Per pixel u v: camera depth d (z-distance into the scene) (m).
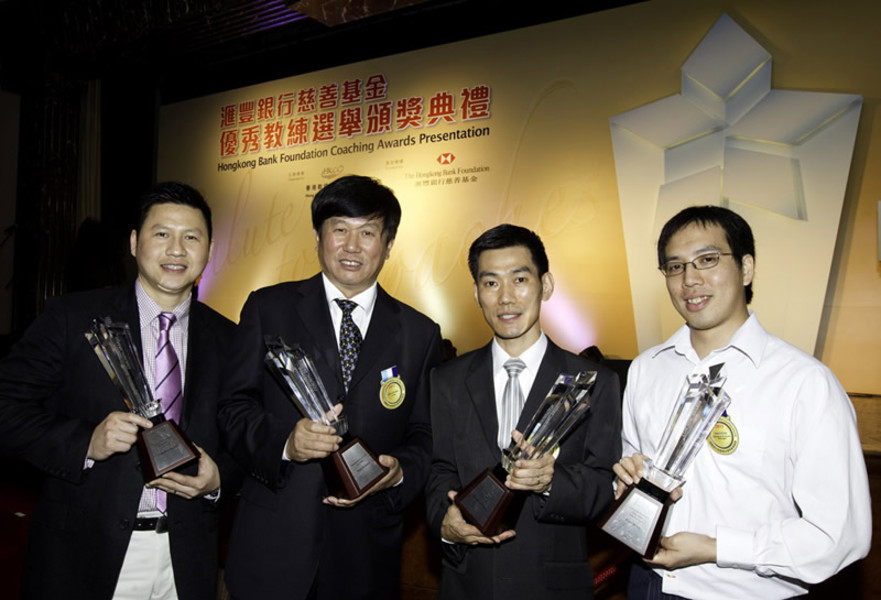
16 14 6.05
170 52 5.95
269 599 1.43
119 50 5.88
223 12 5.20
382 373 1.57
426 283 5.38
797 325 4.04
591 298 4.72
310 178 6.02
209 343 1.60
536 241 1.50
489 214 5.15
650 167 4.54
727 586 1.24
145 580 1.44
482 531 1.26
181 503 1.45
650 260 4.51
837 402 1.21
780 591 1.23
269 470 1.42
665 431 1.31
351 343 1.59
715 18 4.38
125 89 6.60
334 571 1.48
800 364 1.26
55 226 6.29
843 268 3.96
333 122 5.92
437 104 5.42
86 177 6.40
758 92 4.22
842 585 2.10
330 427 1.34
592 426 1.44
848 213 3.96
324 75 5.98
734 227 1.33
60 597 1.39
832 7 4.02
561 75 4.91
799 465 1.20
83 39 5.82
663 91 4.53
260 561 1.45
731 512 1.24
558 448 1.43
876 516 2.35
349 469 1.35
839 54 4.00
